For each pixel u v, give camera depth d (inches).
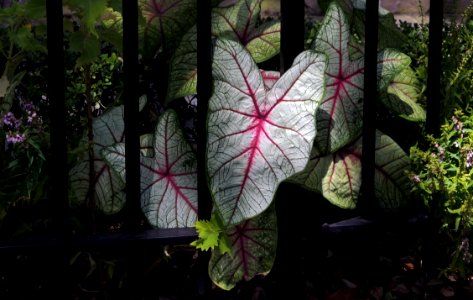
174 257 105.4
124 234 88.0
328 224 94.3
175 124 94.9
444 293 101.2
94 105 103.2
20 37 89.2
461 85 102.3
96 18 84.4
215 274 92.0
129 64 84.4
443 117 101.0
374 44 89.4
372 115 91.3
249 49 101.5
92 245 86.0
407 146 107.0
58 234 85.8
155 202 92.8
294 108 87.2
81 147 92.8
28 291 95.7
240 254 92.7
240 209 86.3
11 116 91.6
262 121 88.4
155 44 105.5
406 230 101.9
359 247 108.7
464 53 106.5
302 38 88.7
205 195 89.4
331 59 96.0
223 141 87.8
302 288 95.4
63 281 87.0
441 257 102.0
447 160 95.3
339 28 95.7
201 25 85.5
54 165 84.2
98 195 96.3
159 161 94.3
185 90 98.9
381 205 98.0
